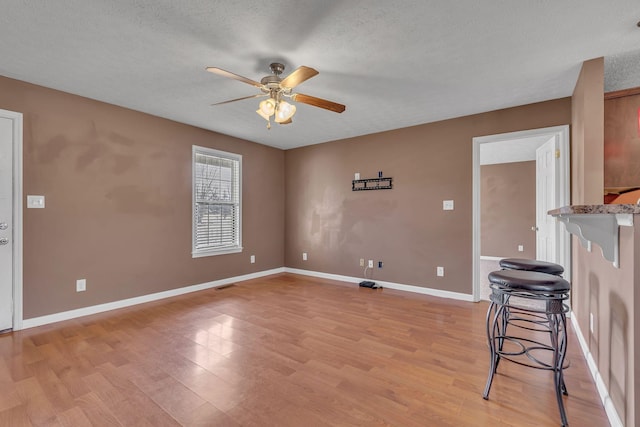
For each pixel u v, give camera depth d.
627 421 1.37
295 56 2.37
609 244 1.53
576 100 2.83
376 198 4.50
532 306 3.57
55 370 2.09
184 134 4.06
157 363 2.19
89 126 3.21
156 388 1.88
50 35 2.09
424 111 3.59
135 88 2.96
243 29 2.02
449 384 1.94
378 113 3.66
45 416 1.62
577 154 2.79
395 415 1.64
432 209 4.00
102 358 2.26
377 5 1.78
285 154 5.65
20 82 2.79
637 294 1.29
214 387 1.90
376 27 2.00
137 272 3.60
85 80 2.79
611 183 2.56
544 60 2.43
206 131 4.33
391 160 4.36
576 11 1.83
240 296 3.95
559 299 1.59
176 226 3.98
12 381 1.95
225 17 1.90
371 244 4.56
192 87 2.93
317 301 3.72
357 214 4.70
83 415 1.63
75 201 3.12
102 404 1.73
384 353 2.36
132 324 2.94
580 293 2.56
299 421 1.60
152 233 3.74
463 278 3.77
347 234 4.82
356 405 1.73
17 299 2.77
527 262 2.17
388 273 4.39
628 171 2.52
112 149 3.38
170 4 1.77
